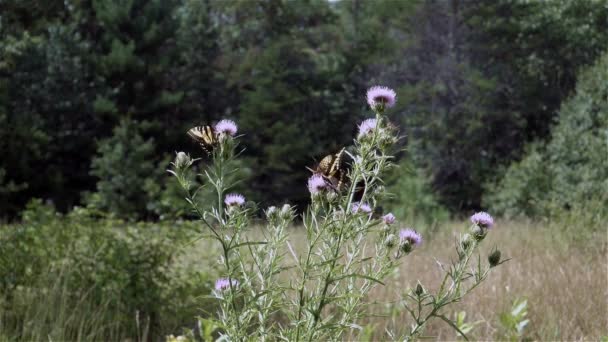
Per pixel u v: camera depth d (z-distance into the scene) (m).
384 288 6.51
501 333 5.75
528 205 21.83
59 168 30.28
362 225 2.84
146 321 6.39
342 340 4.07
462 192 30.52
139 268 6.43
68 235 6.54
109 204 26.47
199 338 6.00
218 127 2.77
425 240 12.12
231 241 2.74
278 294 2.89
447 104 32.16
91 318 6.04
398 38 36.44
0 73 29.72
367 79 36.19
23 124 28.14
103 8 32.66
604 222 11.18
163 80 33.44
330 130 36.12
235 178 27.86
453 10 34.06
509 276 7.36
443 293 3.04
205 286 6.46
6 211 26.75
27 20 33.38
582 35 34.16
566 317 6.05
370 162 2.85
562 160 20.89
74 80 30.50
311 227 2.77
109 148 27.58
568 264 8.38
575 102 21.50
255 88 35.84
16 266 6.29
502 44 34.12
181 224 6.86
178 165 2.74
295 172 32.91
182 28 35.59
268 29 39.28
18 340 5.80
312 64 36.66
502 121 32.44
